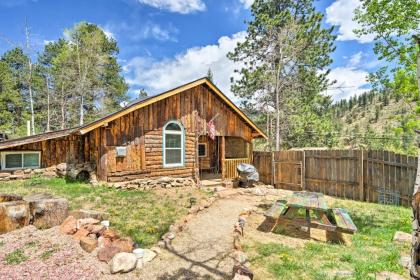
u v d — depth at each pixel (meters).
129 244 4.24
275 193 10.64
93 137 9.79
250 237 5.29
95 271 3.53
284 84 19.19
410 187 7.78
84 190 8.20
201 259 4.20
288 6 20.08
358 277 3.47
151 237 4.95
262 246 4.74
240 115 13.10
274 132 21.62
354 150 9.55
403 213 7.13
